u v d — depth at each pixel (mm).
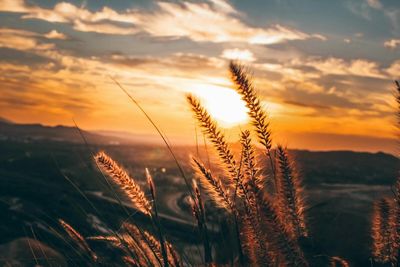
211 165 1940
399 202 1654
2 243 10180
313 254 1653
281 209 1794
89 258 2137
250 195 1832
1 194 42594
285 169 1818
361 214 3139
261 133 1872
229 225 1900
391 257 1904
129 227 2127
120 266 2070
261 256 1758
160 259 2068
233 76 1904
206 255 2004
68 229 2227
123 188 2143
